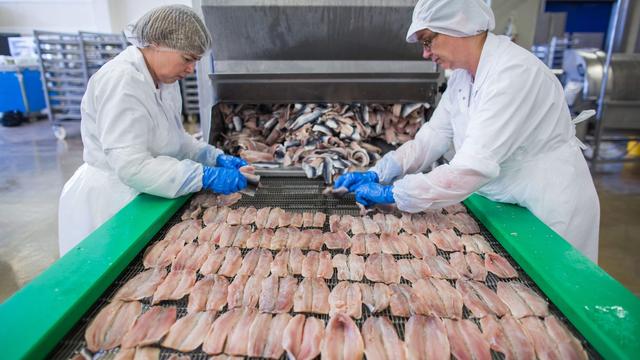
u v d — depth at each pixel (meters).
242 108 2.28
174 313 0.96
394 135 2.18
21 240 3.17
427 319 0.94
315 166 1.81
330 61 2.17
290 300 1.01
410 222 1.40
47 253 2.99
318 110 2.15
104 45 5.73
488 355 0.85
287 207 1.53
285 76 2.03
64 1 7.43
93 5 7.34
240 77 2.03
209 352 0.85
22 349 0.75
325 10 1.87
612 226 3.35
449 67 1.41
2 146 5.71
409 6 1.86
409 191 1.33
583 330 0.85
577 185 1.43
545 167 1.41
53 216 3.58
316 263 1.16
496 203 1.43
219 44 2.06
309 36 2.00
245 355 0.85
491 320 0.94
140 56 1.40
